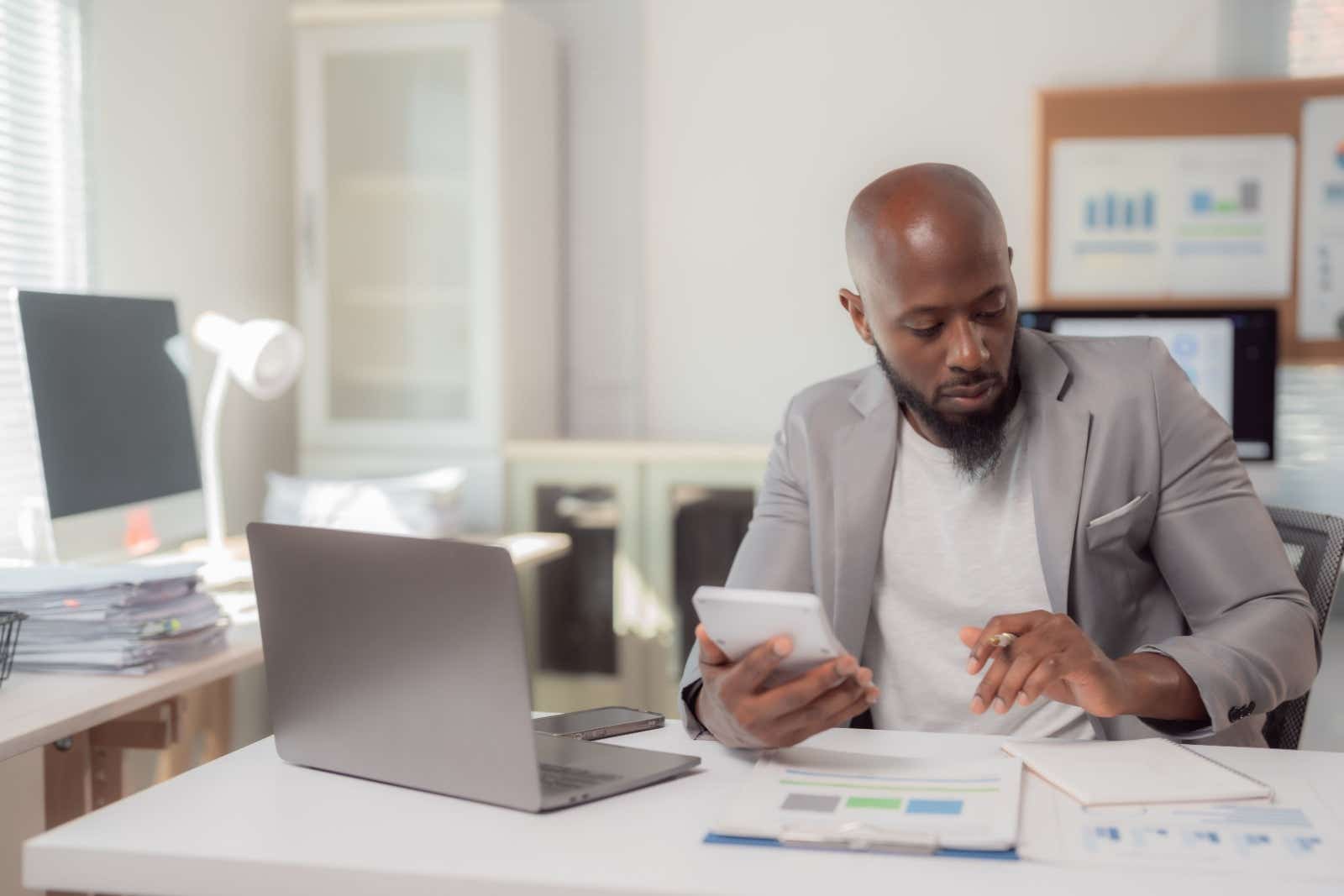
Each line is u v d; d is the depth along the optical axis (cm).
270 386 263
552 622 325
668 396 358
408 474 327
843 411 146
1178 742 118
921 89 342
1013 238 340
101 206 276
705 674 112
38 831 226
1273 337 317
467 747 101
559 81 358
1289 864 85
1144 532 136
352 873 87
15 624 162
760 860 88
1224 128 329
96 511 220
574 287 361
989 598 139
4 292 251
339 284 328
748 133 351
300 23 324
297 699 112
